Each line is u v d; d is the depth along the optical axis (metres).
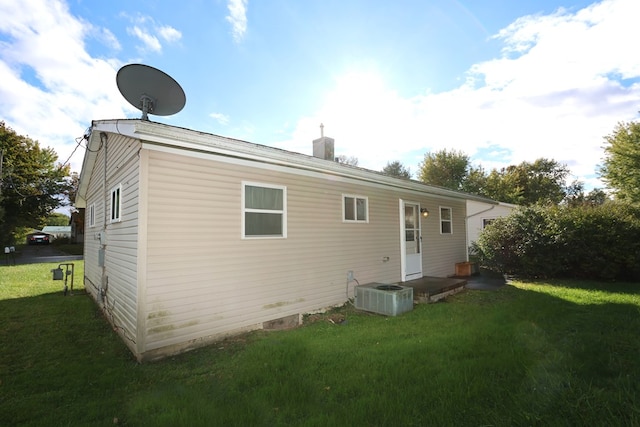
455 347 3.63
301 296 5.62
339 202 6.51
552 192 31.48
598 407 2.27
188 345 4.14
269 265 5.16
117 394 2.86
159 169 4.00
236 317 4.68
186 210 4.22
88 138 6.34
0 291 8.16
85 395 2.86
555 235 8.70
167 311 3.98
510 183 28.95
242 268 4.79
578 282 8.13
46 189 26.42
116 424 2.33
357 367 3.17
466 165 29.69
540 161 35.78
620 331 4.05
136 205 3.99
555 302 5.80
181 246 4.15
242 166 4.88
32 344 4.30
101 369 3.46
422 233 8.95
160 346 3.90
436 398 2.50
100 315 5.79
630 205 9.12
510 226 9.68
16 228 24.00
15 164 22.88
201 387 2.92
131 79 4.63
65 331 4.86
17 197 23.09
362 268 6.91
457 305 6.04
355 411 2.33
